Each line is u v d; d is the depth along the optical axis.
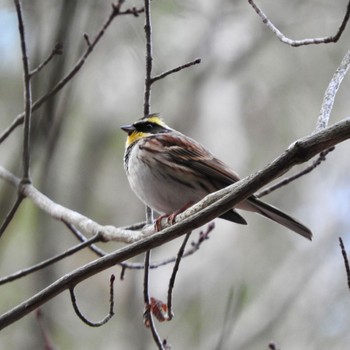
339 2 16.25
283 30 16.11
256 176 6.10
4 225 9.64
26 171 9.71
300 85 16.14
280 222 8.81
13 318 6.42
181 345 13.92
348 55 7.38
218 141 15.09
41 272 14.31
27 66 9.23
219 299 14.48
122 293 14.26
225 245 15.09
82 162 15.48
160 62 14.88
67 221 9.30
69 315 14.47
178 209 10.01
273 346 8.02
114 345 13.88
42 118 11.09
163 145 9.95
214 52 15.51
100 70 15.58
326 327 14.55
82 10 12.34
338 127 5.94
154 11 14.68
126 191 15.49
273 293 14.81
